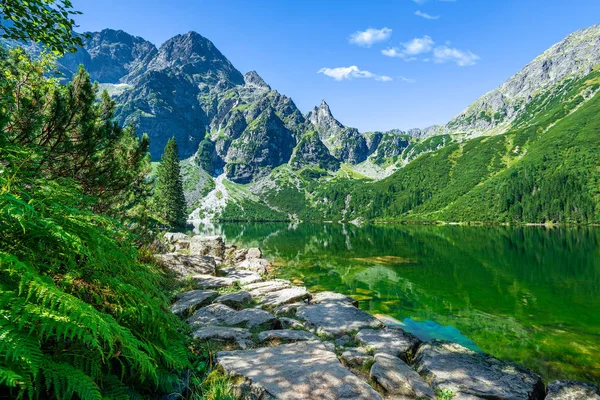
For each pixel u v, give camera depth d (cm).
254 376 449
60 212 342
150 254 1127
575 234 8462
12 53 762
